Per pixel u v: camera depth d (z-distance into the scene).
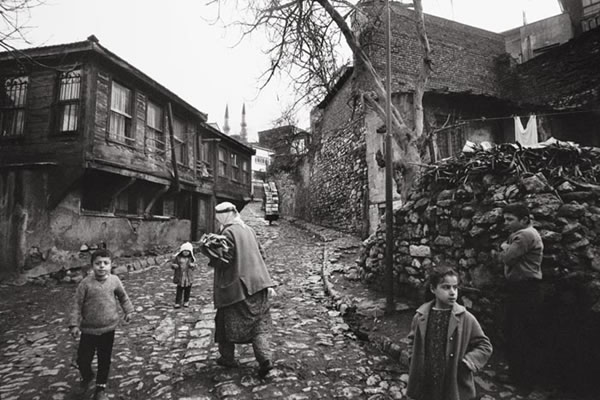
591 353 2.95
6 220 8.83
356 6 7.23
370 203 12.85
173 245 13.53
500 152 4.27
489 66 15.75
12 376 3.85
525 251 3.01
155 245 12.49
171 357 4.22
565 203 3.56
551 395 2.94
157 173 11.90
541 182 3.69
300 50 7.43
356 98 8.22
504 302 3.66
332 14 7.13
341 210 16.64
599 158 4.11
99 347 3.28
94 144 9.27
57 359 4.34
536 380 3.04
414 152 7.04
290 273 9.18
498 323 3.73
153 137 12.16
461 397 2.24
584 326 3.01
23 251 8.69
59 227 9.09
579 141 11.31
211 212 16.75
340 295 6.48
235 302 3.51
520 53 16.98
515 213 3.21
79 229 9.48
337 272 8.47
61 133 9.12
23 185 8.98
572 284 3.19
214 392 3.29
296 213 26.84
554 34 16.05
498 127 12.39
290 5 7.12
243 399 3.13
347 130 16.11
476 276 4.12
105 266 3.36
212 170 17.09
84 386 3.31
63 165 8.98
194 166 14.95
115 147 10.07
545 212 3.50
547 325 3.02
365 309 5.48
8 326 5.70
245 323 3.53
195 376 3.64
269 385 3.39
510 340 3.14
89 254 9.69
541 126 11.46
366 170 13.49
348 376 3.61
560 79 12.89
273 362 3.90
